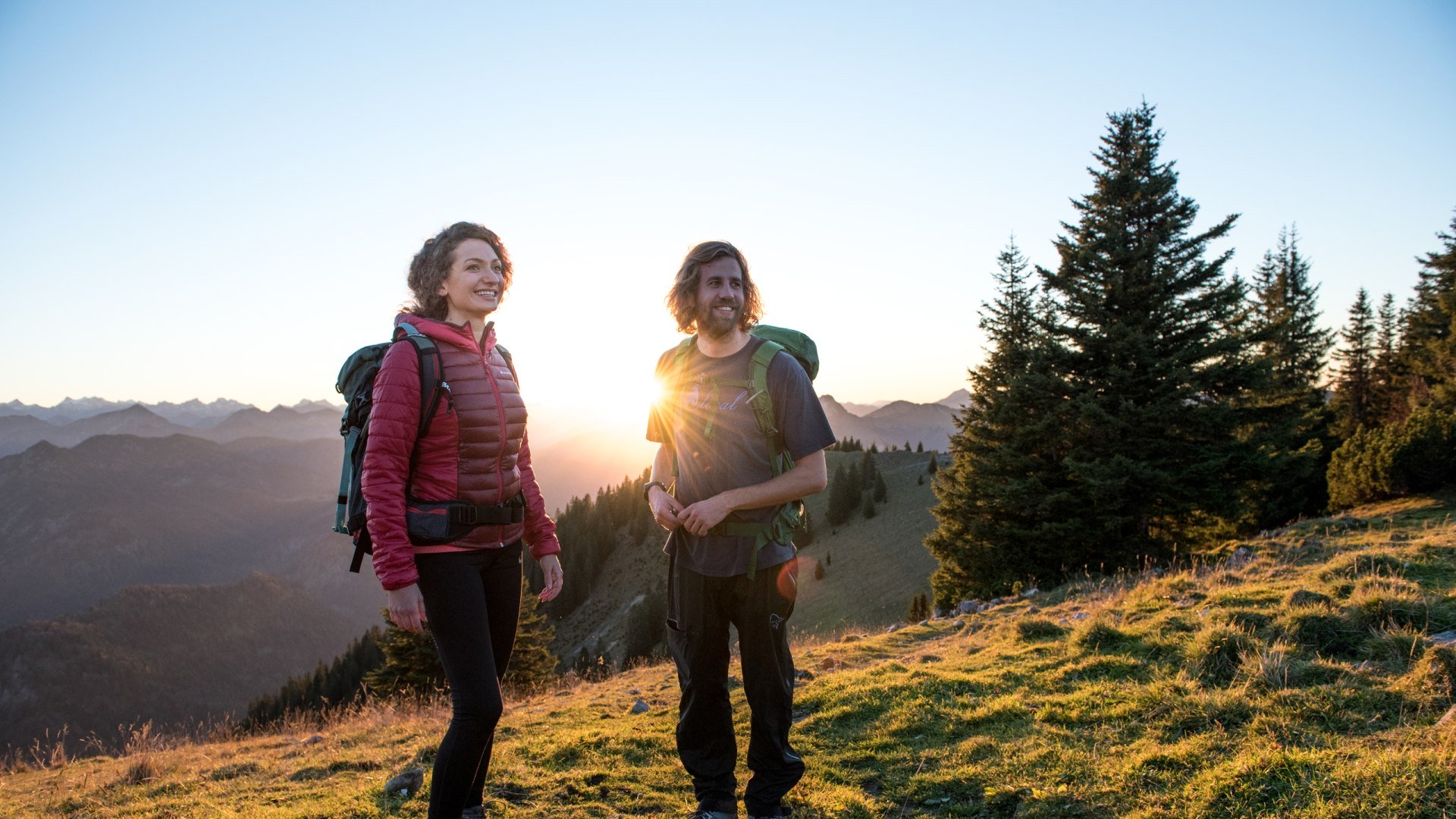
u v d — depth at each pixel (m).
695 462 2.79
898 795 3.41
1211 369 18.09
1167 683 4.19
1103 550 18.28
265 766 5.37
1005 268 26.64
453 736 2.41
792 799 3.37
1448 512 12.87
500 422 2.61
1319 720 3.40
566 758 4.43
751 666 2.78
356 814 3.57
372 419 2.37
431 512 2.46
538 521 2.98
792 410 2.66
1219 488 17.62
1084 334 18.94
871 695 4.97
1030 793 3.19
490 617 2.70
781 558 2.75
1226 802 2.77
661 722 5.33
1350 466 19.23
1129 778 3.16
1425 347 36.91
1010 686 4.82
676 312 2.76
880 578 68.56
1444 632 4.32
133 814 4.30
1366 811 2.49
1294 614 4.81
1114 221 19.81
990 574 20.31
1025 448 20.30
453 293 2.62
